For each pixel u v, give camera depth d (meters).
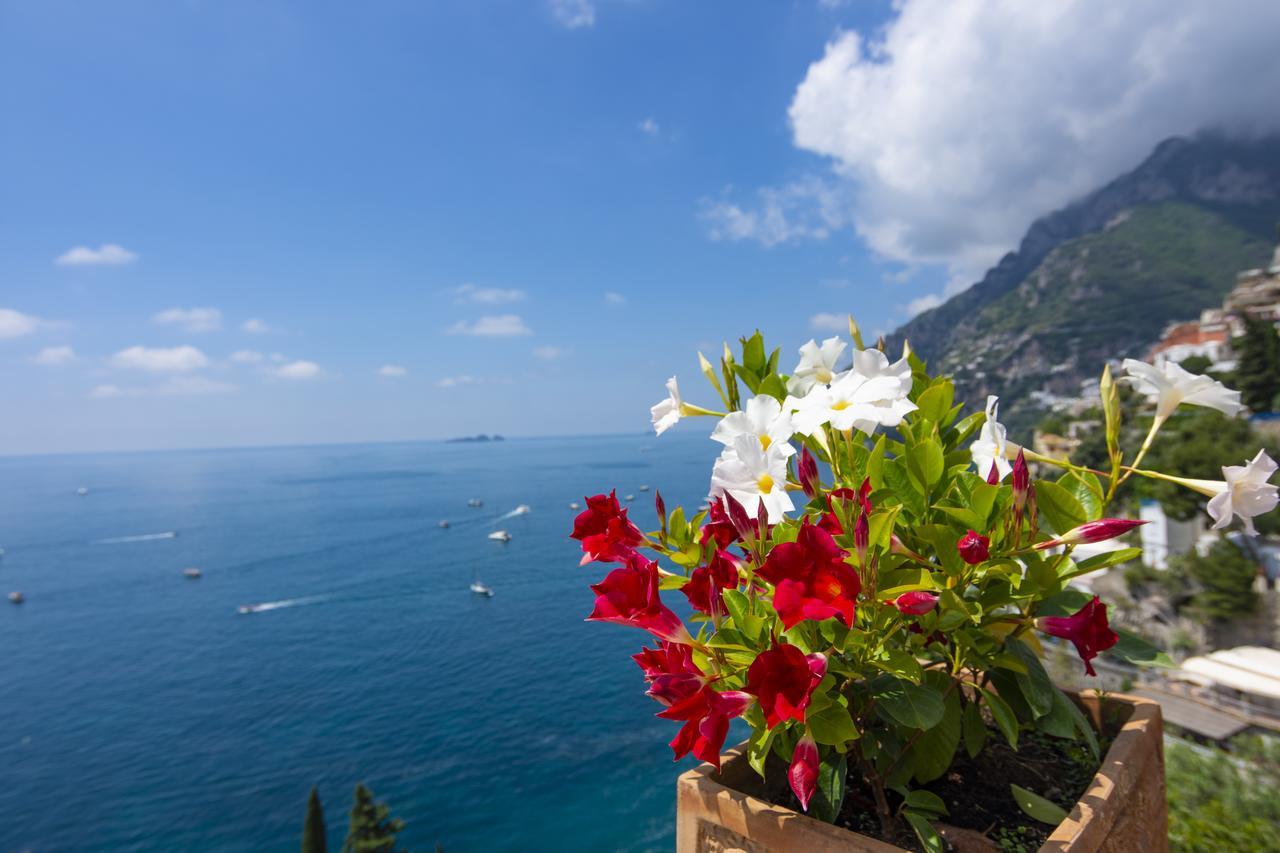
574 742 48.81
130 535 161.75
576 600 89.56
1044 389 164.12
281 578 109.50
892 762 1.63
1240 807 6.63
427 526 154.88
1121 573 36.94
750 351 1.95
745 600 1.59
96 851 39.72
